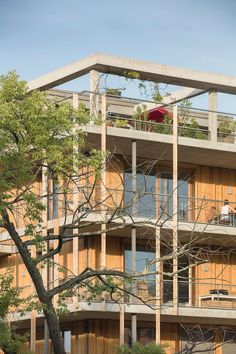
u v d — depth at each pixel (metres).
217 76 36.84
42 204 26.22
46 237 25.50
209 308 35.50
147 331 36.47
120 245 36.22
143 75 35.78
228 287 38.06
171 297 36.97
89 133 33.88
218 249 34.84
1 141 25.27
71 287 26.45
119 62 35.03
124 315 34.94
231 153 36.75
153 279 34.50
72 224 25.55
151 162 35.19
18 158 25.22
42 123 25.00
